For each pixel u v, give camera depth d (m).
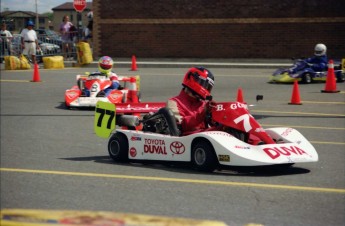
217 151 20.28
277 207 17.12
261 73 63.53
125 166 22.97
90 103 40.22
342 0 72.06
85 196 18.44
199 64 70.38
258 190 19.05
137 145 22.97
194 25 75.44
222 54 75.12
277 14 73.38
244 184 19.78
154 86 52.97
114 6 76.69
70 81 58.03
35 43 72.25
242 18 74.19
